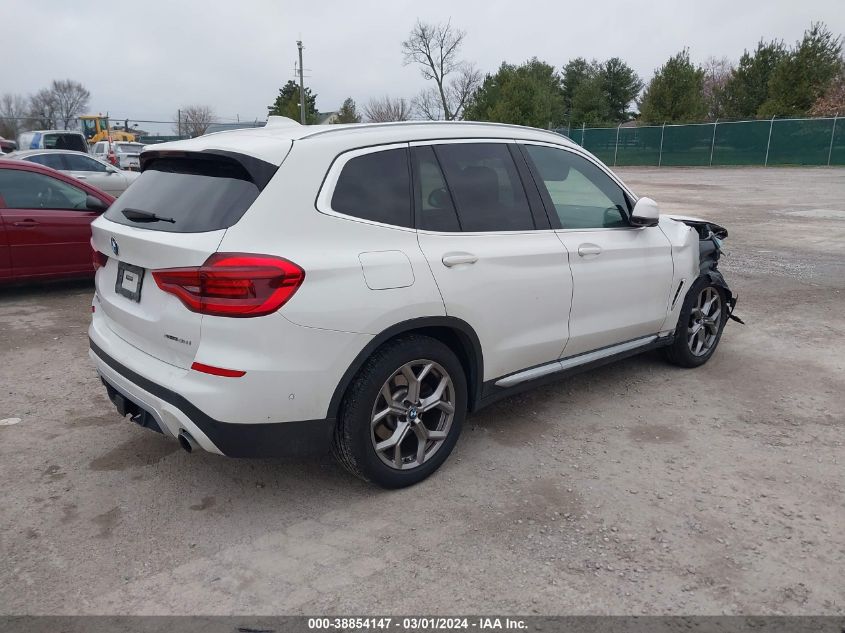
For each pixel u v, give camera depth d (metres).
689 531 3.15
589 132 43.69
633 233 4.56
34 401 4.65
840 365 5.45
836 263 9.70
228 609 2.65
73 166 14.00
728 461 3.83
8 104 66.06
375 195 3.28
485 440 4.09
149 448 3.96
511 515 3.28
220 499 3.43
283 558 2.96
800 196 20.12
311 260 2.96
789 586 2.78
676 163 40.12
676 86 44.06
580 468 3.74
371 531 3.15
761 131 36.59
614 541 3.07
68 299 7.58
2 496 3.44
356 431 3.20
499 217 3.76
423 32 57.41
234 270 2.80
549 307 3.96
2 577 2.82
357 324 3.06
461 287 3.46
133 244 3.14
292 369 2.93
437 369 3.49
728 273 9.01
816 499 3.43
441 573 2.86
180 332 2.98
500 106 45.19
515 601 2.69
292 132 3.29
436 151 3.60
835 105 40.00
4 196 7.27
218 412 2.88
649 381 5.08
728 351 5.81
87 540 3.08
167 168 3.48
